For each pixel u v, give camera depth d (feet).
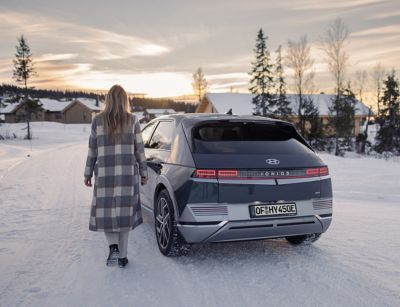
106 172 11.66
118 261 12.32
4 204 21.86
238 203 11.56
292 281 11.28
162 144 14.93
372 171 36.96
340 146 122.52
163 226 13.29
